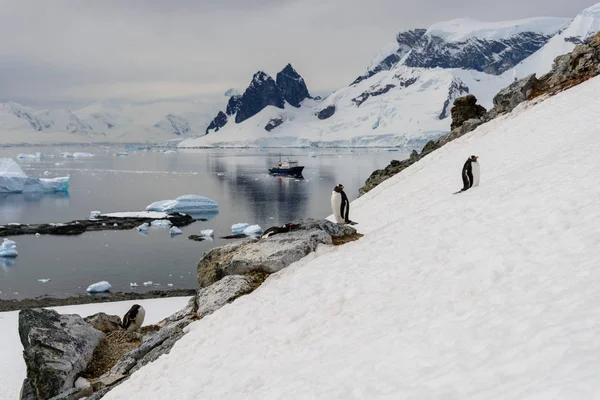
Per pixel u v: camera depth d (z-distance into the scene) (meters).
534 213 11.27
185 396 9.75
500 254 9.44
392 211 32.09
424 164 39.75
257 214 85.56
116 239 63.84
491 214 12.54
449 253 10.95
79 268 49.16
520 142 32.34
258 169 199.38
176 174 174.88
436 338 7.02
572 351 4.91
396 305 9.28
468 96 49.06
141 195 114.38
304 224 18.48
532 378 4.83
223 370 10.03
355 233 18.81
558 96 37.72
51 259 53.06
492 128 39.78
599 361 4.47
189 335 13.22
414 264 11.09
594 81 36.78
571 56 41.00
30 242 61.88
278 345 10.03
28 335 16.08
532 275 8.05
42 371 14.83
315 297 11.58
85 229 70.12
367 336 8.31
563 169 14.59
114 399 12.00
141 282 44.19
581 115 31.03
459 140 40.53
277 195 111.62
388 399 5.77
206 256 18.36
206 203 91.12
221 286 15.52
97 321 18.80
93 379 15.41
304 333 10.00
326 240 16.95
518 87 41.91
